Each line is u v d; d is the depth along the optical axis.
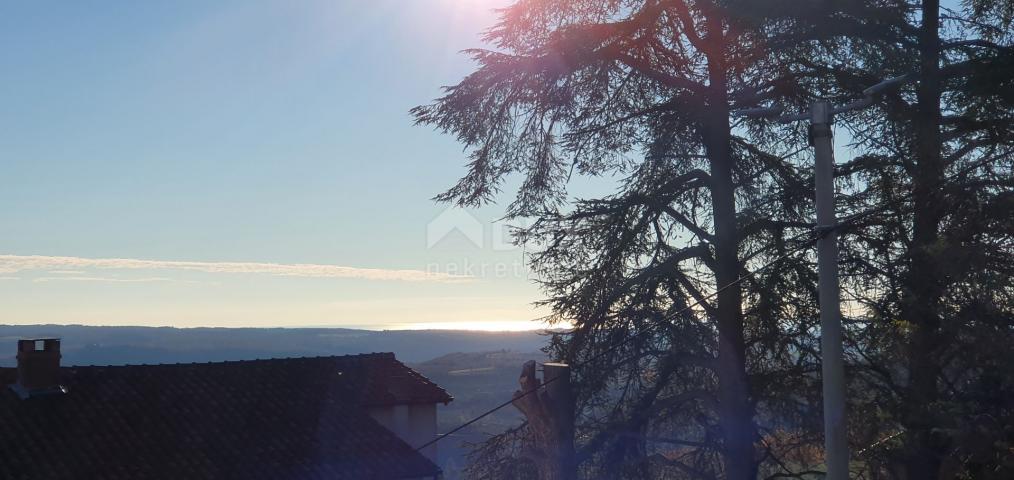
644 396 16.69
